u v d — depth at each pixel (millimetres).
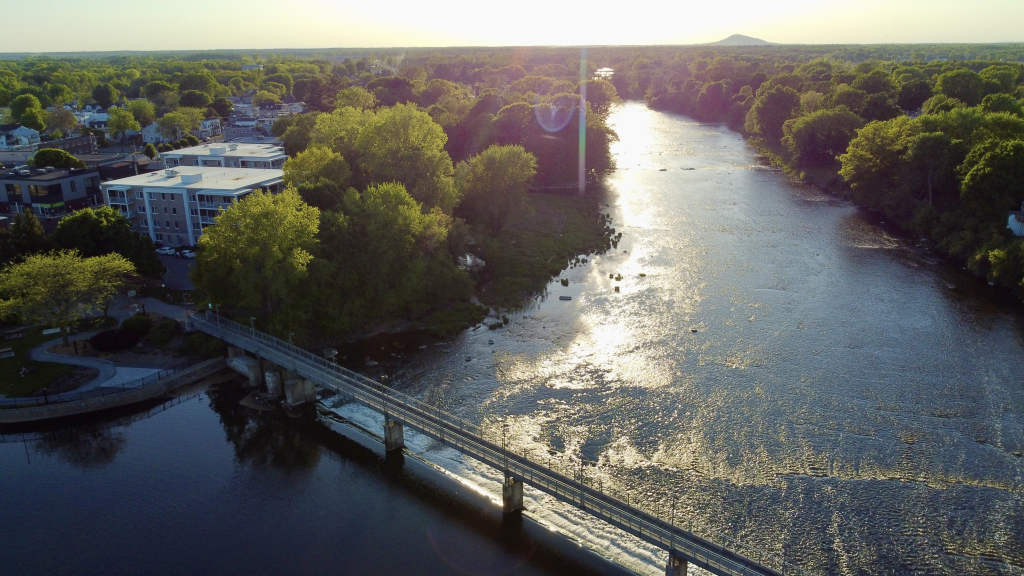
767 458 65438
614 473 63562
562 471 63438
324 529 59188
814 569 52438
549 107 177375
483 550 56000
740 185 176875
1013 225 111812
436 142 134375
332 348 90000
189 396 81125
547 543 56469
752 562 45969
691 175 189125
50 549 57219
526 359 86250
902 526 56625
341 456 69688
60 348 87812
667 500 59875
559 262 119125
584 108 182000
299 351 79938
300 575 53906
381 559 55375
